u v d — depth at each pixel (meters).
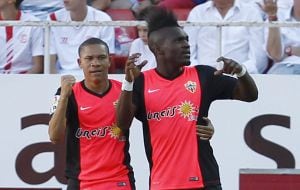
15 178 26.17
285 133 25.92
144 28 26.31
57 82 26.11
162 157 19.89
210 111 26.00
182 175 19.72
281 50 26.61
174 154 19.80
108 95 21.56
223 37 26.88
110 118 21.45
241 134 25.97
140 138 25.94
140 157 25.95
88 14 27.56
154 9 20.08
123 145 21.58
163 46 19.70
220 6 27.56
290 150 25.91
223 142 25.95
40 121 26.16
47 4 29.59
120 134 21.45
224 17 27.55
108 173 21.48
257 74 25.94
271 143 25.95
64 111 20.72
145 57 26.53
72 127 21.62
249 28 26.86
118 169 21.50
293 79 25.86
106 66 21.52
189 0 29.45
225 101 25.94
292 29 26.92
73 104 21.48
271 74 25.97
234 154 26.00
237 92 19.97
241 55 26.88
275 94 25.86
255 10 27.78
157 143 19.94
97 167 21.45
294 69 26.64
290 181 25.92
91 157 21.50
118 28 27.30
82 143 21.58
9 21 26.03
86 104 21.45
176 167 19.77
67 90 20.73
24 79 26.12
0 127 26.17
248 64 26.73
